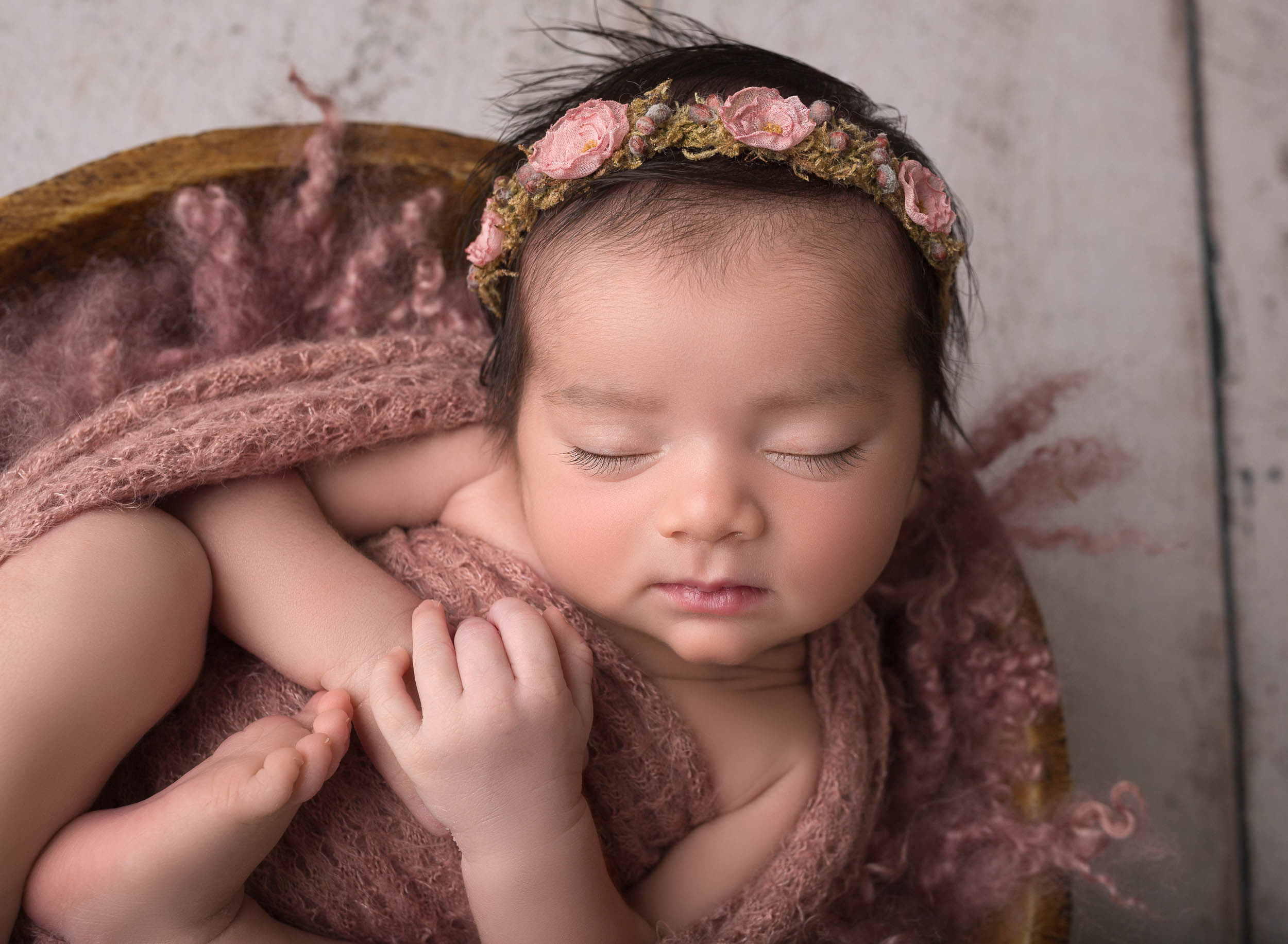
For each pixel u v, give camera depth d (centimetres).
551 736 68
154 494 73
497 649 70
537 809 69
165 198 90
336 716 68
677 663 81
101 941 66
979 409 135
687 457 67
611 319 66
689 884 81
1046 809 94
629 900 80
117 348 91
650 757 78
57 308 91
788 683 87
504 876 69
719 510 65
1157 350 142
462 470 84
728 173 67
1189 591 137
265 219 96
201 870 65
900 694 101
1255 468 141
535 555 81
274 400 77
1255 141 150
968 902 92
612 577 71
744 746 82
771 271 66
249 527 75
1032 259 142
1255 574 139
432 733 67
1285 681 137
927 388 77
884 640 103
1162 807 132
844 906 90
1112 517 137
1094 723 132
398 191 97
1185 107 150
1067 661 133
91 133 128
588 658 73
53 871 65
